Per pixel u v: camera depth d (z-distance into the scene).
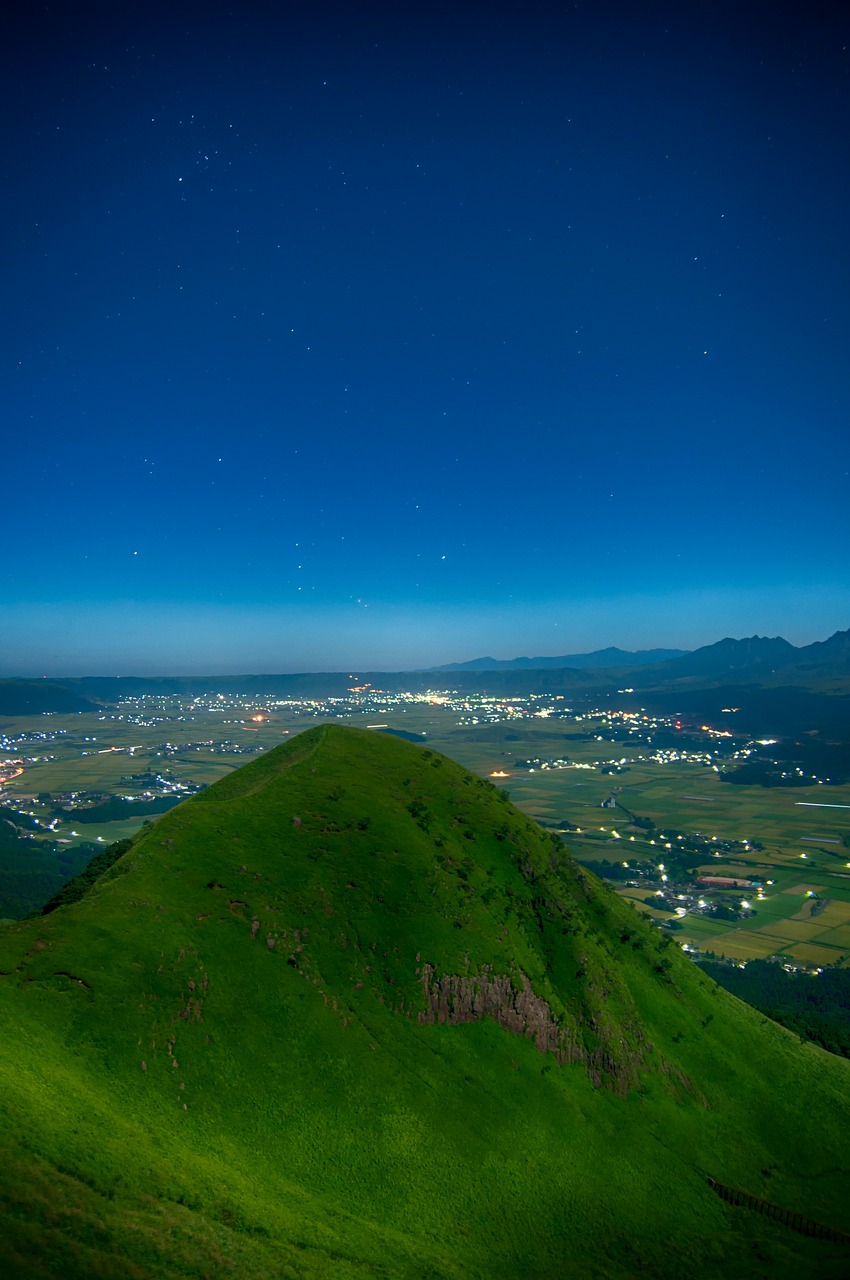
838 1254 58.81
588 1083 68.56
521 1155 58.69
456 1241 49.47
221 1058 54.41
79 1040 49.34
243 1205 42.66
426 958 69.00
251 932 65.31
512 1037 68.31
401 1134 55.66
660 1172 63.28
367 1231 46.44
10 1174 34.94
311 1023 60.22
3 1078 41.59
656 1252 54.75
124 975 55.31
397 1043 62.81
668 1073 74.44
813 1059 88.06
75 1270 31.52
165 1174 41.44
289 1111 53.66
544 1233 52.84
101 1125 42.69
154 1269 33.88
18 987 50.72
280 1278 37.28
